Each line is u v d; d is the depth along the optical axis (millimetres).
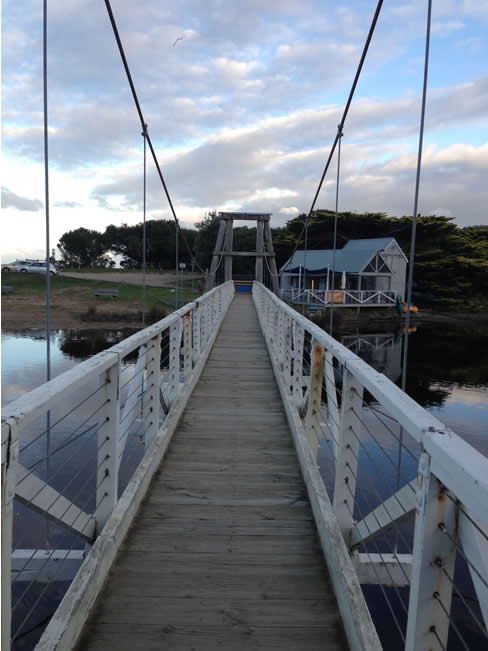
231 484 3195
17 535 4777
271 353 7262
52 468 6363
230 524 2686
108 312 23141
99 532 2492
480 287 34031
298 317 4109
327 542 2293
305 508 2891
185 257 51344
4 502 1242
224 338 9430
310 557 2381
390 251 32469
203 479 3260
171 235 51562
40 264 36281
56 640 1616
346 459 2330
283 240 41594
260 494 3062
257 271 21422
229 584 2150
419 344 23312
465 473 939
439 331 27094
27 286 30859
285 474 3363
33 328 19922
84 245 55219
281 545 2486
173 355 4738
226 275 21609
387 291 31828
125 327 20812
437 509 1161
